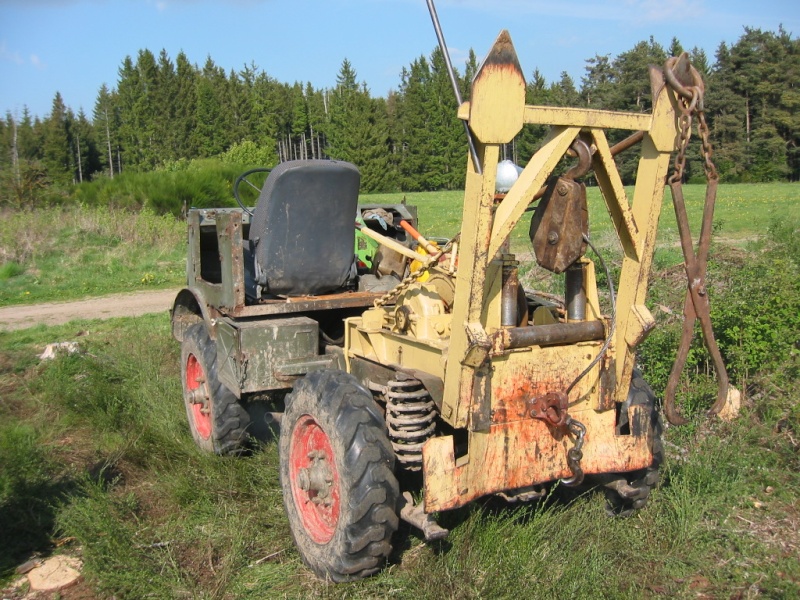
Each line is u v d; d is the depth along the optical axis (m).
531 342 3.37
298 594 3.51
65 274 15.00
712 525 4.02
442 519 3.96
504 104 2.97
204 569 3.78
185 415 5.91
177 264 15.95
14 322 11.11
